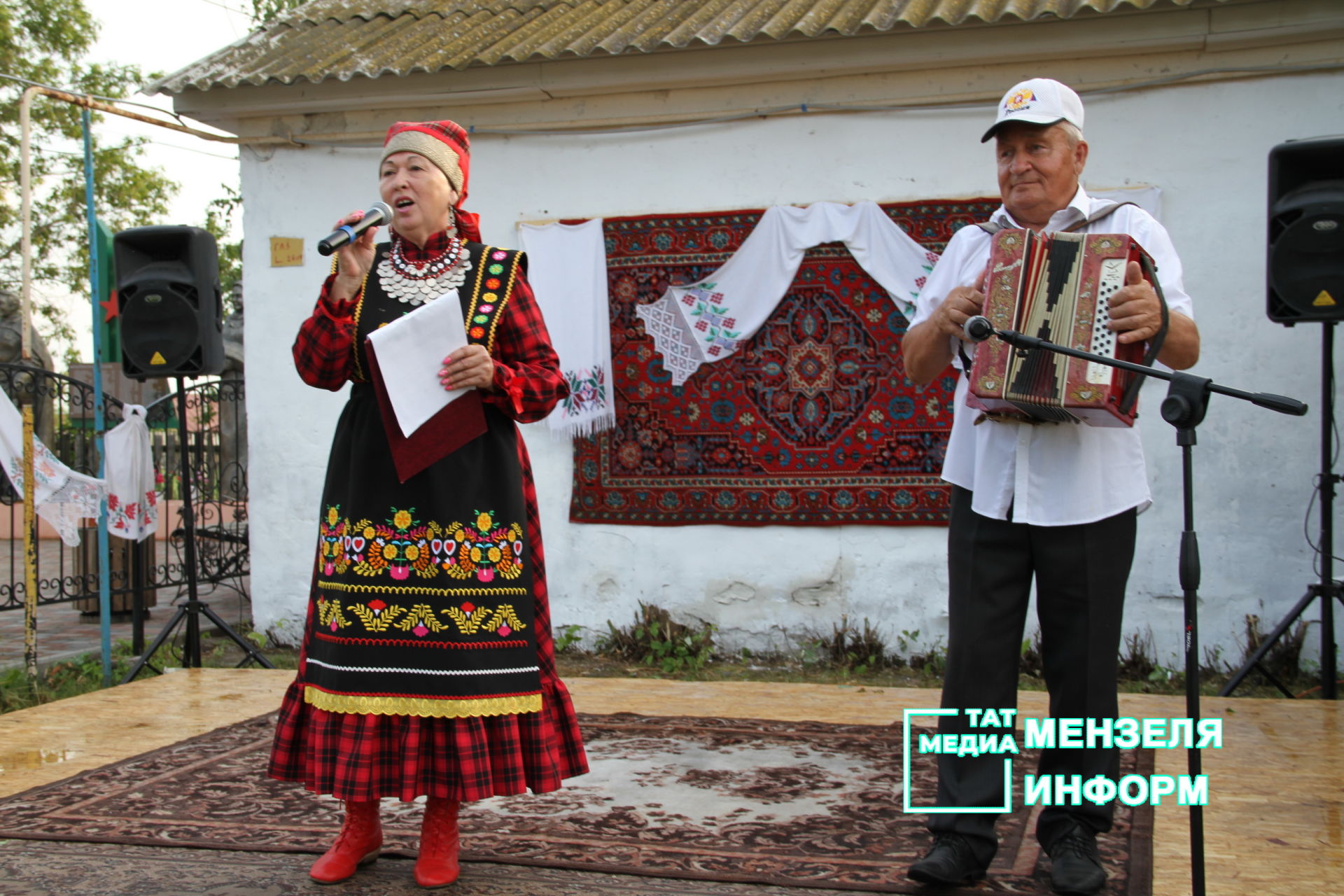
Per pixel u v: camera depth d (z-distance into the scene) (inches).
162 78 267.1
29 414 226.4
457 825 102.8
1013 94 98.8
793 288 245.6
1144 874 99.5
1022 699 173.5
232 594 380.8
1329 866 103.0
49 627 323.9
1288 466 221.9
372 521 97.9
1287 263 187.0
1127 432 97.8
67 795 127.6
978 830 96.7
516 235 262.2
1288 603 222.4
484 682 96.3
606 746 148.3
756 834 112.3
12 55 666.2
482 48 261.0
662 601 254.2
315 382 100.1
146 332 225.0
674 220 251.4
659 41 238.7
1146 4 212.7
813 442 245.1
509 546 99.6
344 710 95.8
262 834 113.4
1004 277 92.8
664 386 252.7
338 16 305.4
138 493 248.5
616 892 98.3
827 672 238.5
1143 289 89.1
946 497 237.6
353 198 270.5
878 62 234.2
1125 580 96.7
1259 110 221.3
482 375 96.6
